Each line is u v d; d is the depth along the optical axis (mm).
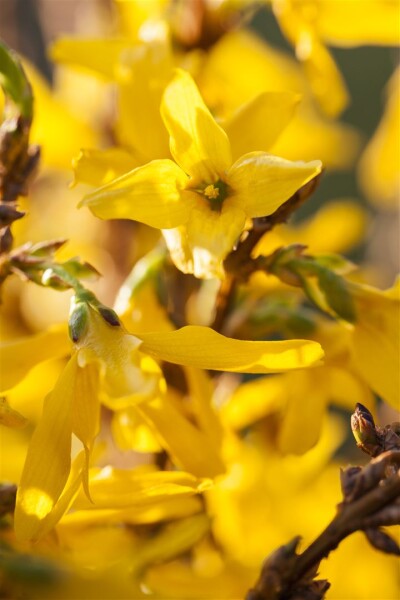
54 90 482
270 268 303
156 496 280
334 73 360
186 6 370
